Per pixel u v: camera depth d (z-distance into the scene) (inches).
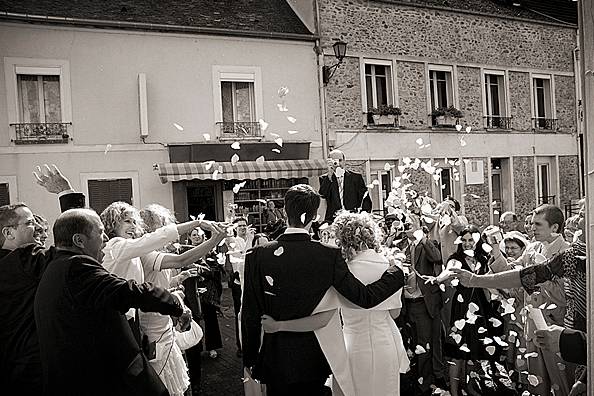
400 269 122.4
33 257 120.0
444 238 216.5
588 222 75.3
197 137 515.5
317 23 554.6
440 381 194.9
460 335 167.5
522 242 194.5
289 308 108.7
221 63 523.5
